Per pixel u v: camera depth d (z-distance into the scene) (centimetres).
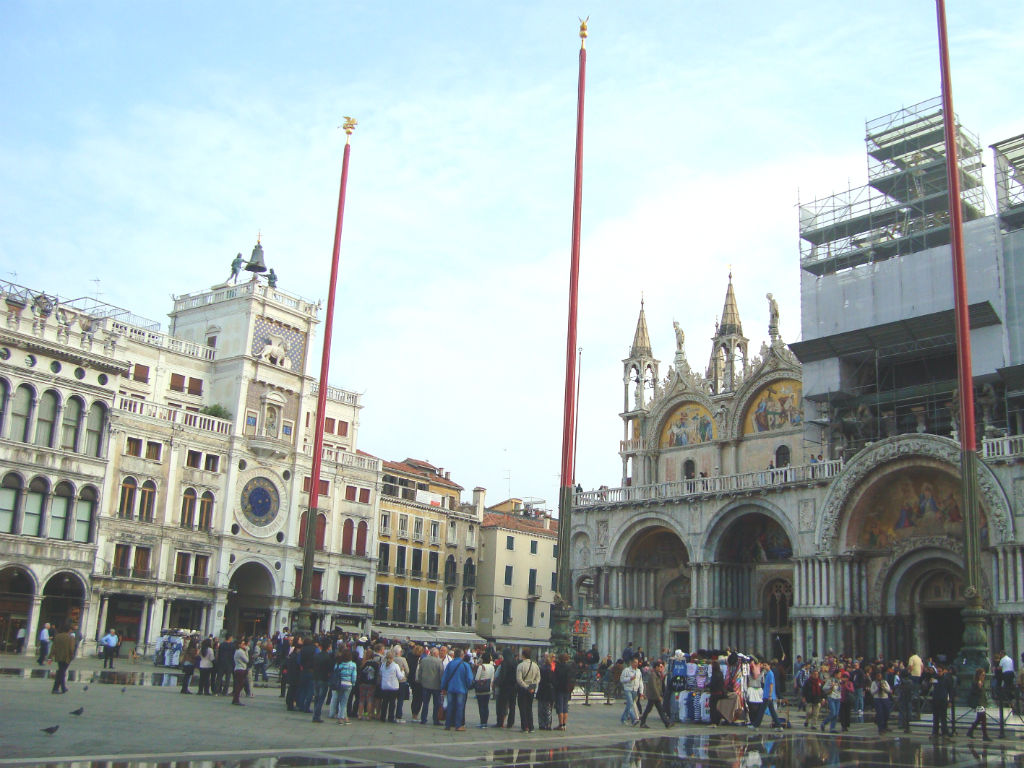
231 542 6925
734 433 6438
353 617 7806
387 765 1898
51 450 5881
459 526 9125
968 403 3569
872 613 5297
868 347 5609
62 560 5884
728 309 6794
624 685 3275
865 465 5272
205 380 7338
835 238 6200
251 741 2178
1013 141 5388
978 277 5306
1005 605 4616
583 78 4200
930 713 3766
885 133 6109
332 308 4759
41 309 5953
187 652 3638
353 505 7925
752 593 6100
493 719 3177
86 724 2289
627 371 7262
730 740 2806
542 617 9631
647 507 6412
